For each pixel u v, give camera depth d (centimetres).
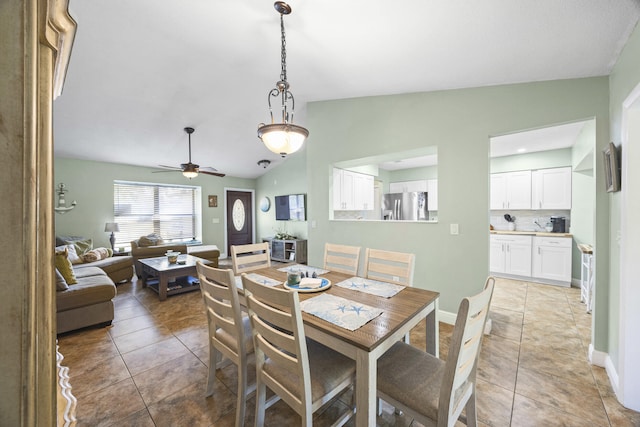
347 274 222
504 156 494
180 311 327
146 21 200
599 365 207
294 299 108
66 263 287
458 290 277
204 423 157
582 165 377
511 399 173
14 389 38
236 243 734
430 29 174
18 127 37
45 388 41
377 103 328
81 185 514
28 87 38
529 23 155
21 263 38
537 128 238
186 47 232
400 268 204
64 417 72
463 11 152
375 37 192
